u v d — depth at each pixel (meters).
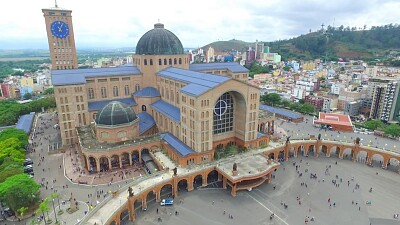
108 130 107.94
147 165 104.06
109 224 71.75
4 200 79.31
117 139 109.44
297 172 108.12
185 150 101.62
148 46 140.88
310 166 113.88
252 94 109.12
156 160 103.94
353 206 85.81
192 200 89.38
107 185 94.50
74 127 125.00
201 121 98.75
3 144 110.81
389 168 112.81
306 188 96.25
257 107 112.06
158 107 130.50
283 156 121.31
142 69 143.25
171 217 80.62
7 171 88.56
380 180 102.38
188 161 99.06
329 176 105.00
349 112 195.00
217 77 109.19
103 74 134.50
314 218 80.00
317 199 89.62
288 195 91.88
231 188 95.75
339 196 91.44
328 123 155.38
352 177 104.38
